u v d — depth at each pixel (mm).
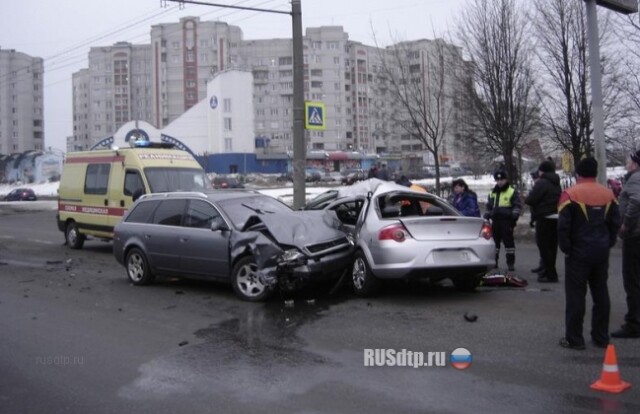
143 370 5746
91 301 9031
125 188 14289
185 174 14688
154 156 14562
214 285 10117
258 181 63531
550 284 9469
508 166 18266
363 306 8148
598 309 6090
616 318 7309
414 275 8109
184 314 8000
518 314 7500
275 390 5125
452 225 8352
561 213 5949
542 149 21828
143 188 13859
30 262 13594
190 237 9398
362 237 8641
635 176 6379
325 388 5129
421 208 9742
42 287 10328
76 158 16094
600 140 12297
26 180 72062
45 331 7293
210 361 5953
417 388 5059
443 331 6770
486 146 19906
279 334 6855
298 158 16234
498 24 17875
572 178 21953
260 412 4660
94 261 13672
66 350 6465
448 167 71562
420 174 60125
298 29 16188
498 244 10742
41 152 72250
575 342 6012
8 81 110875
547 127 18359
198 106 83250
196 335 6926
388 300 8508
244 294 8680
